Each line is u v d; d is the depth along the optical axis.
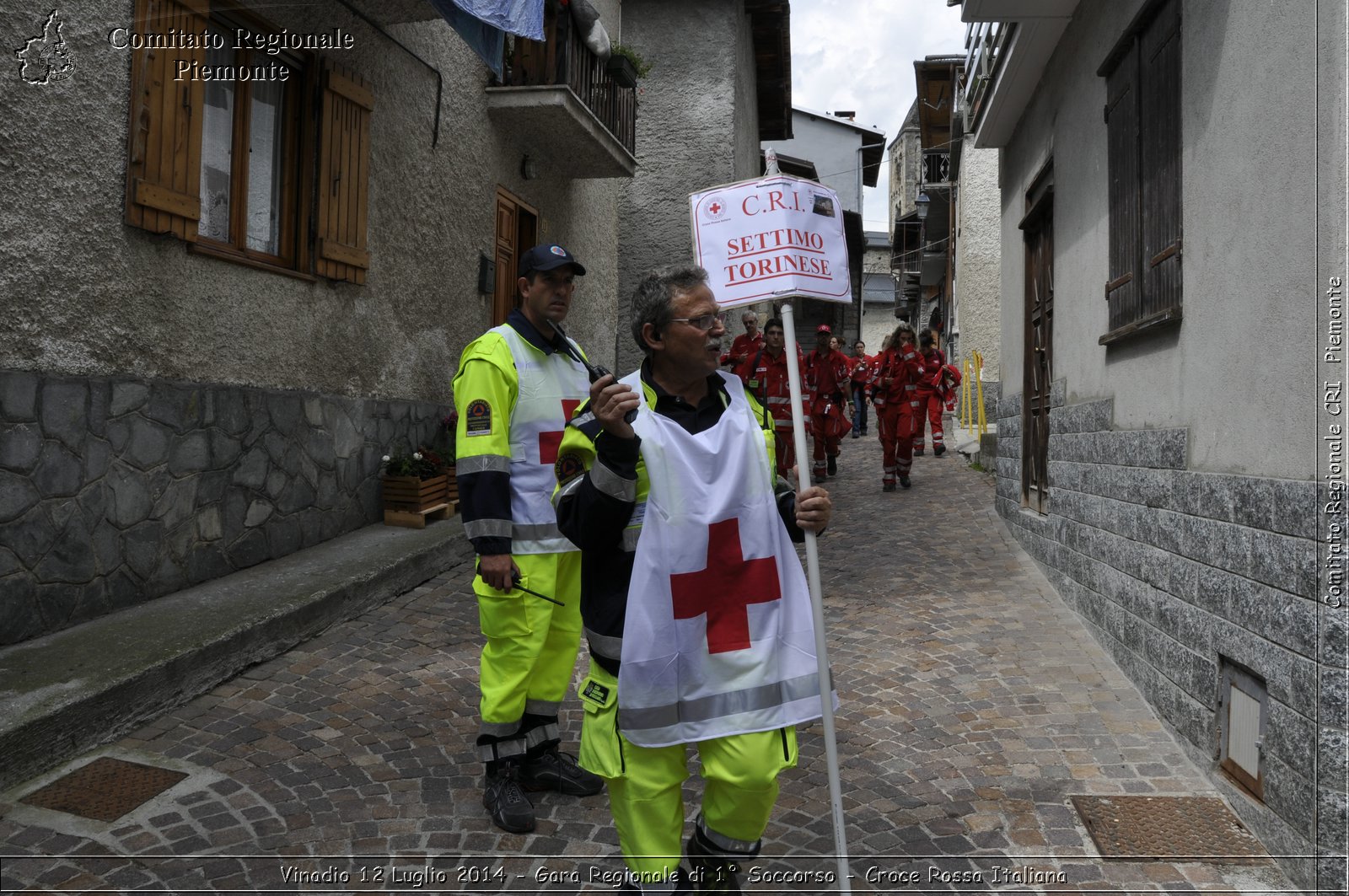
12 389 4.36
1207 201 3.94
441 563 6.85
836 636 5.69
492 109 9.42
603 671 2.48
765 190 2.80
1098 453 5.57
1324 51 2.99
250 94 6.12
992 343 17.19
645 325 2.45
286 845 3.21
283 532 6.35
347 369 7.14
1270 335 3.35
